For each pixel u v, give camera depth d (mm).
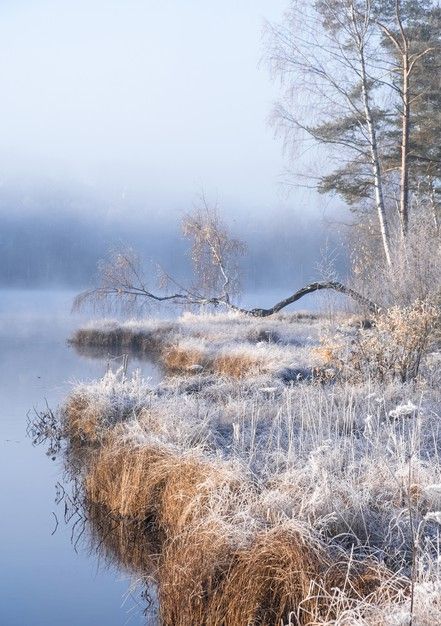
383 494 6969
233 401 11422
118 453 9305
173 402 11312
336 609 5199
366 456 7941
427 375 12195
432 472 7340
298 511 6586
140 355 24109
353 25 19828
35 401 15672
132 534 8367
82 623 6480
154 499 8445
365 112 20328
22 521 8914
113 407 11867
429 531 6395
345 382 12008
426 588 4980
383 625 4691
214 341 22156
